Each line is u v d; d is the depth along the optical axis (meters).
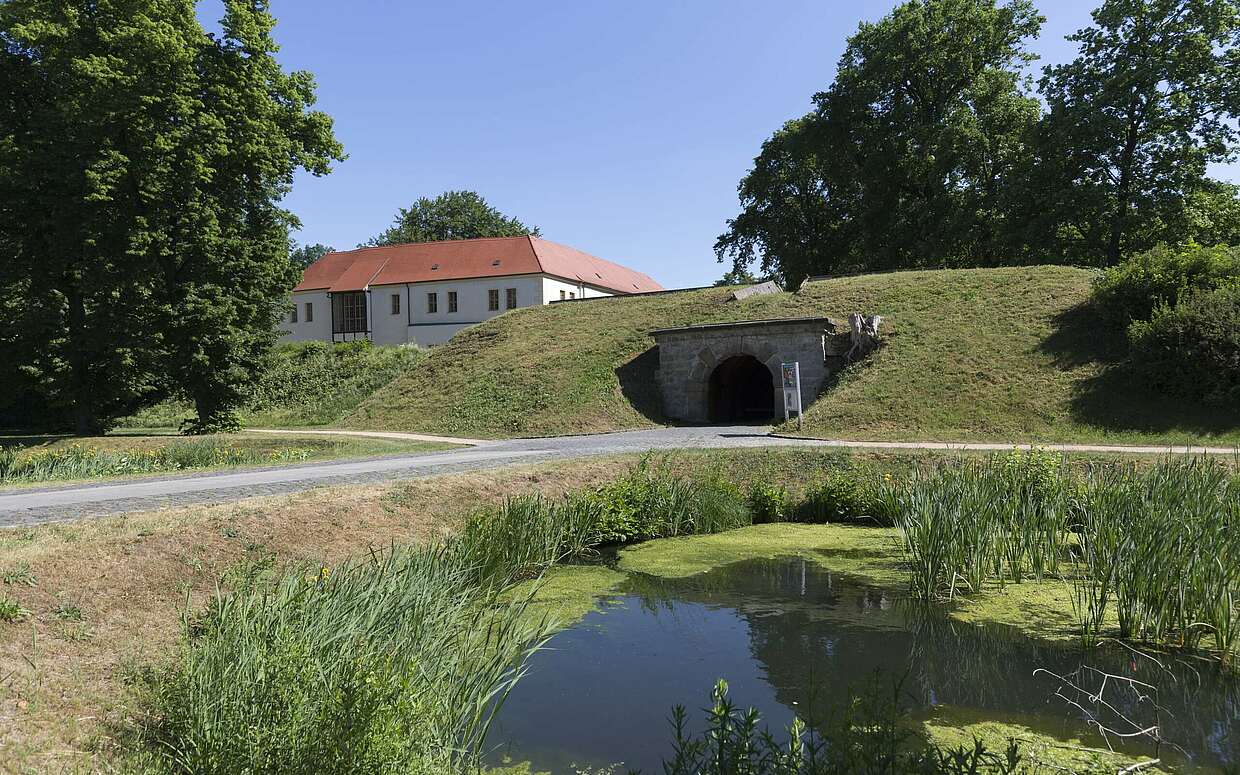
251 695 4.46
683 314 33.09
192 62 27.62
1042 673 6.45
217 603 5.95
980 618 7.98
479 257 58.28
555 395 27.72
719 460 15.70
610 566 10.55
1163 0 34.75
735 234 51.53
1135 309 21.59
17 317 26.31
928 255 40.44
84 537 7.51
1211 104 34.53
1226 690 6.02
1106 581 7.39
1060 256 37.06
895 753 4.55
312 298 60.22
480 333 36.78
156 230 27.31
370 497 10.79
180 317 27.44
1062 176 36.62
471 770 4.72
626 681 6.36
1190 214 34.34
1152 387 18.89
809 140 45.38
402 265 59.84
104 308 26.61
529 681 6.39
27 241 26.47
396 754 4.04
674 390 27.95
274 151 29.83
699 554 11.14
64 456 19.25
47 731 4.54
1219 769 4.72
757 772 4.18
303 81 32.09
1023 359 21.91
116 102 24.89
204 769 4.19
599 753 5.03
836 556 10.87
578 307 37.84
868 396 21.91
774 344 26.27
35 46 25.42
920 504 9.65
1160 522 7.53
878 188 43.03
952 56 41.53
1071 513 10.79
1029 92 42.75
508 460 15.26
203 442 23.70
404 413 29.75
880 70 42.66
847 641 7.37
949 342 23.88
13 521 8.41
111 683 5.34
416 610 6.00
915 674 6.47
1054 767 4.75
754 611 8.41
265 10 30.80
